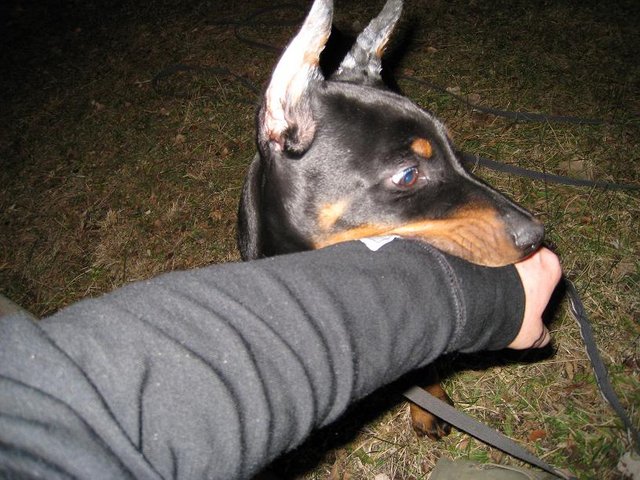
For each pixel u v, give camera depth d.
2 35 1.78
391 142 0.48
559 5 1.23
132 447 0.19
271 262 0.27
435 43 1.18
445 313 0.29
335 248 0.30
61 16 1.81
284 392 0.23
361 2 1.39
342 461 0.62
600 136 0.89
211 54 1.35
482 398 0.64
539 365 0.65
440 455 0.61
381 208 0.48
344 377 0.25
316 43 0.49
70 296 0.90
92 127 1.24
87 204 1.05
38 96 1.42
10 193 1.14
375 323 0.26
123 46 1.53
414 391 0.48
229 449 0.21
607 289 0.68
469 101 1.02
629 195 0.78
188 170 1.03
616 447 0.57
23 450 0.17
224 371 0.22
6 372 0.19
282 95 0.49
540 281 0.37
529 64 1.07
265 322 0.24
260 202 0.55
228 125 1.11
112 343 0.21
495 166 0.85
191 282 0.24
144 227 0.96
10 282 0.96
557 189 0.81
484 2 1.29
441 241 0.46
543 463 0.46
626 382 0.61
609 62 1.05
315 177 0.49
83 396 0.19
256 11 1.50
